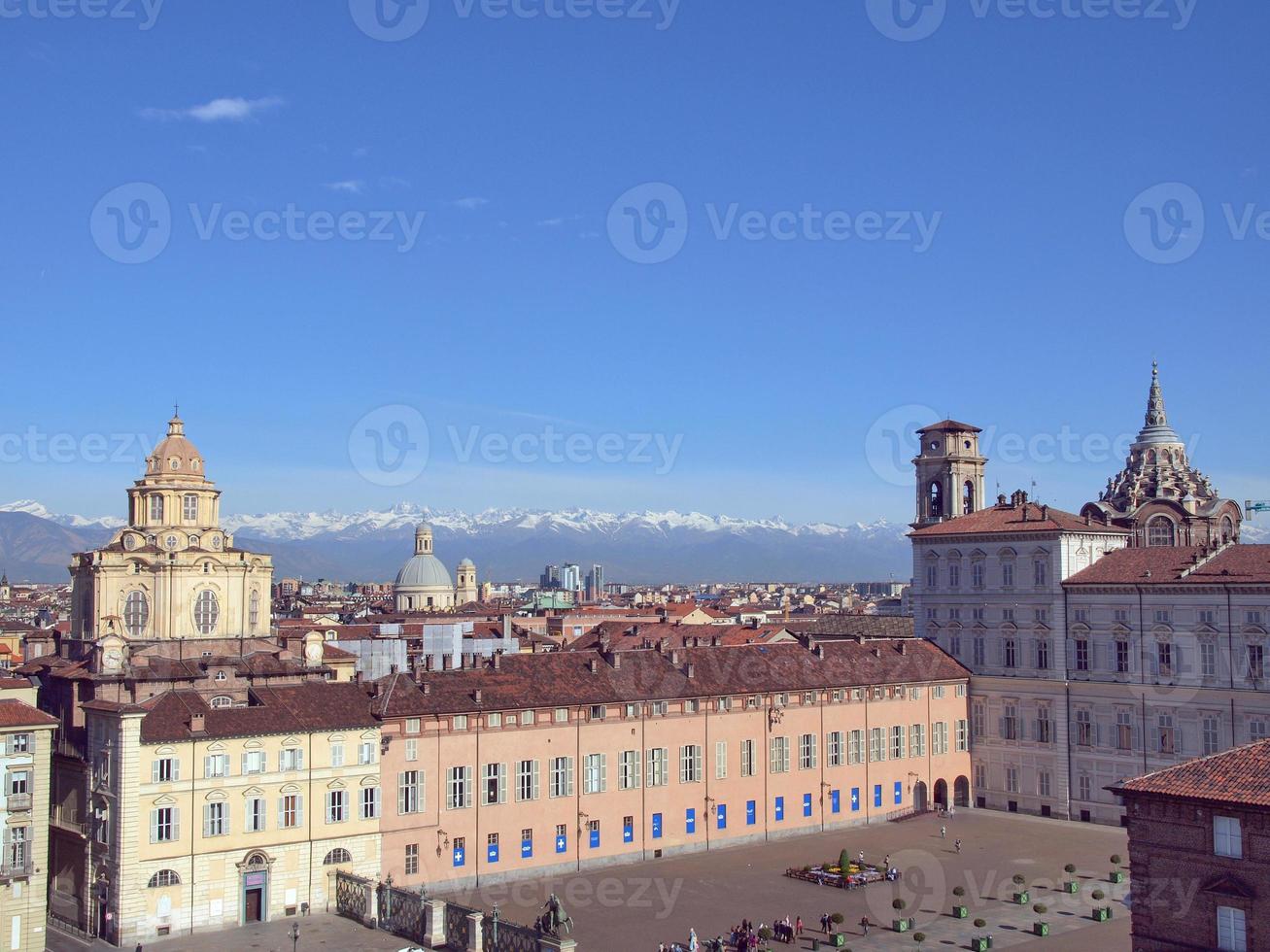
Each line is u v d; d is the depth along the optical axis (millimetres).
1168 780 82688
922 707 166125
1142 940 82562
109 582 138750
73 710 119250
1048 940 107625
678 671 145625
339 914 115875
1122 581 153875
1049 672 162125
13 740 104688
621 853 136375
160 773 108875
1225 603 143875
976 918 112938
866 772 159000
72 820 116688
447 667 148125
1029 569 165125
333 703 120688
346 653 146750
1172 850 81250
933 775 166375
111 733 109500
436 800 124250
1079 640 159625
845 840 147875
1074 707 159500
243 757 113125
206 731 111125
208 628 143125
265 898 113562
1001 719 168000
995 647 169500
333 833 117625
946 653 174375
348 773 118875
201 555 142750
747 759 147750
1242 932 77438
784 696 151750
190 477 146125
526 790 130250
